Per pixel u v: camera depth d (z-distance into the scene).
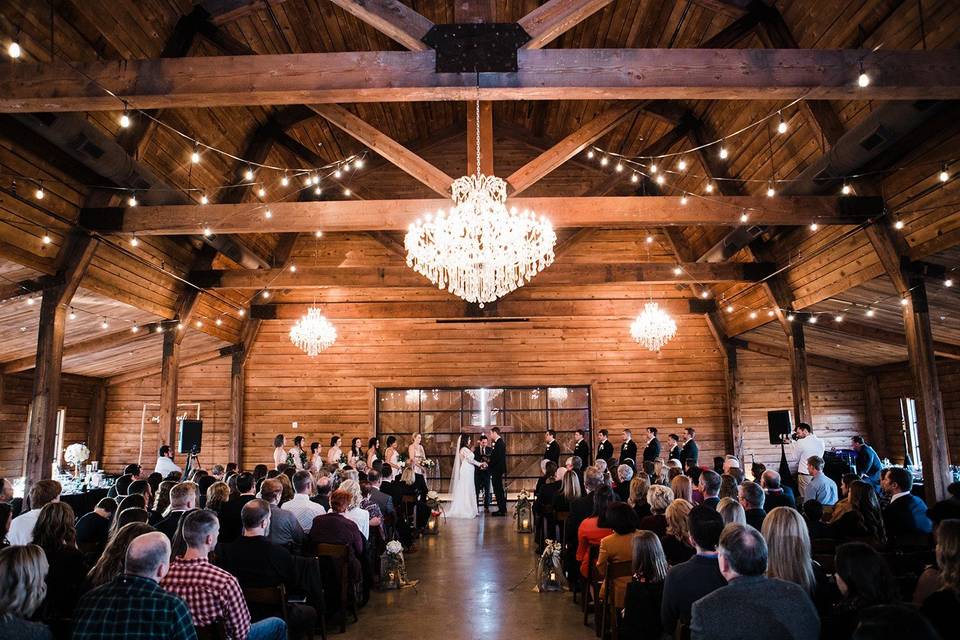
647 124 11.31
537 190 12.87
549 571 6.07
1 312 8.29
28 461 7.38
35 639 2.34
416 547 8.39
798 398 10.65
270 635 3.41
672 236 13.27
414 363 13.59
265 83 5.17
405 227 8.16
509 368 13.58
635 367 13.59
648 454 11.61
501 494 11.76
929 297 8.55
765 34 8.38
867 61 5.27
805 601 2.23
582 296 13.52
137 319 10.20
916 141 7.29
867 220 8.12
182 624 2.46
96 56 7.08
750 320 12.29
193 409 13.55
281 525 4.86
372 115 11.49
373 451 11.80
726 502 3.60
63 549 3.41
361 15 5.21
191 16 8.02
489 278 7.33
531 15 5.25
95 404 13.39
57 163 7.23
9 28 6.02
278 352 13.62
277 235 12.56
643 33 9.81
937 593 2.29
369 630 4.89
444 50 5.17
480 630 4.87
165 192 8.31
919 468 11.81
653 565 3.38
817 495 6.64
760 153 9.65
